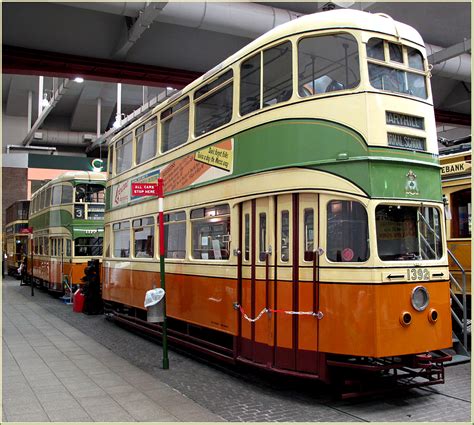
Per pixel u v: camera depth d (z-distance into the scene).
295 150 7.31
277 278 7.43
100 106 35.34
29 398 7.23
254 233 7.90
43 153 42.41
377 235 6.79
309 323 7.01
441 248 7.42
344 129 6.97
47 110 28.77
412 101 7.33
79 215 20.25
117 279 13.59
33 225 27.67
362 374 7.16
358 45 7.11
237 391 7.55
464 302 9.39
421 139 7.41
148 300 9.02
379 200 6.77
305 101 7.30
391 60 7.39
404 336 6.71
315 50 7.39
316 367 6.91
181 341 10.14
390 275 6.68
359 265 6.68
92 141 40.34
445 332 7.19
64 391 7.58
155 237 11.32
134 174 12.90
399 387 7.05
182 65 19.12
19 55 16.95
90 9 15.15
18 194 38.66
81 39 17.08
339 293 6.78
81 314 16.52
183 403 6.98
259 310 7.70
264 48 7.96
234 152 8.46
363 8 14.48
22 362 9.55
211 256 9.08
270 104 7.82
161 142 11.48
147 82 19.52
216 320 8.70
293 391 7.52
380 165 6.86
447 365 8.77
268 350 7.44
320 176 7.05
